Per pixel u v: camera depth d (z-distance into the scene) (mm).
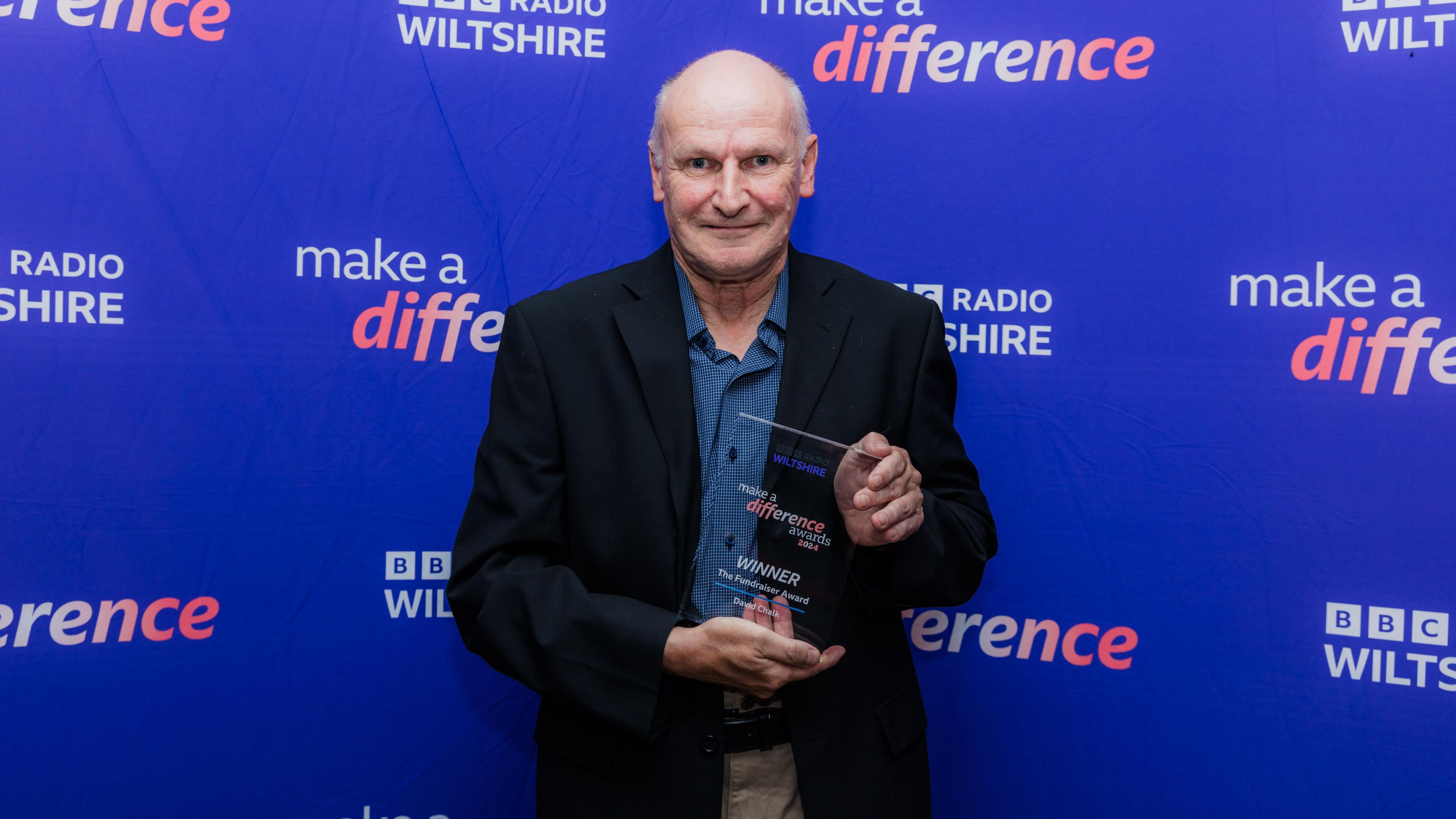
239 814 1383
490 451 1047
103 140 1327
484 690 1450
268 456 1382
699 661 895
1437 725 1287
